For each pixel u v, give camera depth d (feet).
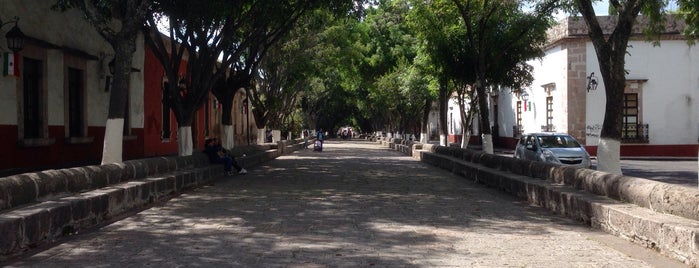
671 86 95.71
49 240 24.54
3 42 41.63
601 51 38.37
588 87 94.89
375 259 22.22
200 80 53.62
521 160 47.03
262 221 30.66
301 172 64.39
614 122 38.11
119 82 37.22
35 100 47.80
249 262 21.72
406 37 108.99
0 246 21.04
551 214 33.81
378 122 214.28
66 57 51.44
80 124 55.01
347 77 128.57
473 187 49.16
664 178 57.41
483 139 62.59
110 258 22.16
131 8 37.11
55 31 49.19
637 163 83.76
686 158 92.89
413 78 102.63
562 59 97.25
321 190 45.42
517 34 63.62
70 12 51.67
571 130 95.76
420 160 90.22
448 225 29.84
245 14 54.60
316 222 30.42
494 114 139.13
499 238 26.35
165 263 21.48
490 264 21.43
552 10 61.31
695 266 20.13
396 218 31.94
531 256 22.70
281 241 25.53
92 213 28.66
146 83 69.92
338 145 178.91
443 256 22.75
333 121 296.10
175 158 47.80
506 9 61.05
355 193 43.52
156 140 73.77
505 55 67.31
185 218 31.50
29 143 45.29
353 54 102.22
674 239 21.52
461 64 67.82
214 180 53.57
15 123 44.14
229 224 29.71
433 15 64.59
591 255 22.75
